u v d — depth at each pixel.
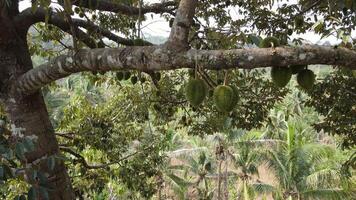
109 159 7.68
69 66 3.20
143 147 7.98
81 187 7.59
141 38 4.36
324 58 2.25
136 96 6.96
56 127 7.43
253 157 15.63
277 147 15.60
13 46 4.01
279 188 16.06
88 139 6.88
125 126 7.66
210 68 2.46
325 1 4.66
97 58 2.95
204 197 16.08
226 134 14.46
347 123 6.54
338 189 15.11
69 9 2.98
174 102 6.43
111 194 10.91
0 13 3.80
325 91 6.34
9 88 3.95
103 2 4.70
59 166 4.13
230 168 18.44
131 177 7.56
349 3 3.54
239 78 6.50
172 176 16.11
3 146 2.64
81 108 7.33
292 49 2.28
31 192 2.61
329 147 15.52
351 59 2.25
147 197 8.18
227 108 2.49
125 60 2.76
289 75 2.45
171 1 5.44
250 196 16.30
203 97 2.50
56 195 4.07
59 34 5.73
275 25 5.64
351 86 6.15
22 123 3.98
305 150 15.45
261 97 6.31
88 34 4.72
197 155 16.44
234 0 5.94
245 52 2.36
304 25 5.46
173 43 2.53
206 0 5.89
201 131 7.28
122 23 5.74
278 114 16.59
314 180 15.07
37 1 3.22
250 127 6.74
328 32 3.14
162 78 6.53
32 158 4.00
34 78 3.60
